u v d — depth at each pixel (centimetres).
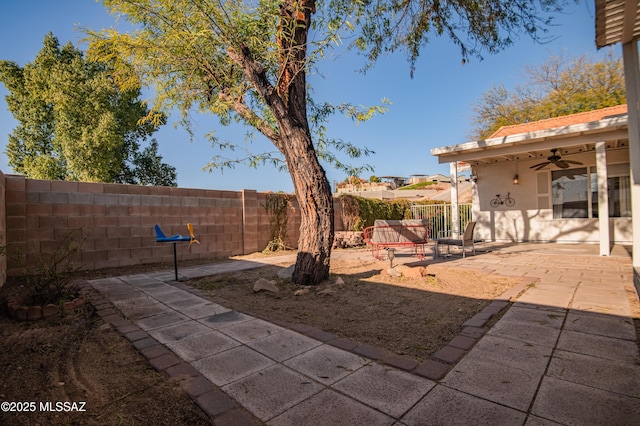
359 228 1249
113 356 259
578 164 968
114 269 648
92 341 290
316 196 477
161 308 388
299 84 484
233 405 188
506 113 2162
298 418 175
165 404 193
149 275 594
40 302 381
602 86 1845
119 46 493
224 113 589
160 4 449
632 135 458
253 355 256
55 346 279
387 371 226
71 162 1320
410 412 178
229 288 489
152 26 492
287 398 195
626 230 944
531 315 334
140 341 285
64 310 360
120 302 413
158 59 511
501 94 2198
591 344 260
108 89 1324
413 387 204
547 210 1055
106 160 1364
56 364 246
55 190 589
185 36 448
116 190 668
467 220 1251
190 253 783
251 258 820
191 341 286
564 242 1022
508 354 246
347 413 179
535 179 1077
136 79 566
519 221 1102
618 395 189
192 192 795
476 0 606
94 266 635
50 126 1461
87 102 1317
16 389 212
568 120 1131
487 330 295
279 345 275
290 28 436
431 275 541
